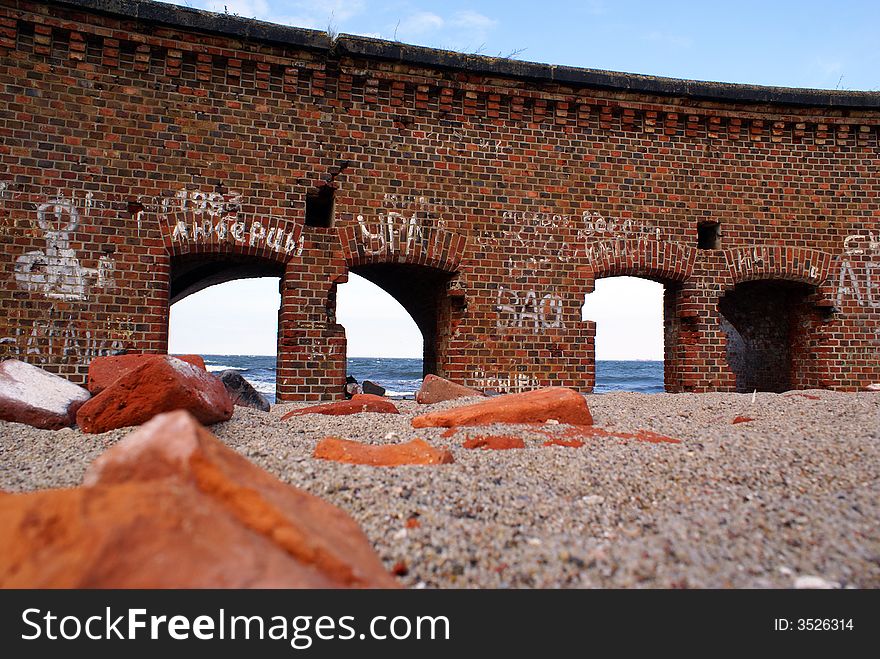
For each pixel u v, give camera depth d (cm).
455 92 974
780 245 1057
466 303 961
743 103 1052
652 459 394
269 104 900
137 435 222
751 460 387
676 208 1036
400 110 951
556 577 238
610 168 1022
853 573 241
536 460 393
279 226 892
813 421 506
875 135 1091
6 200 789
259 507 209
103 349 811
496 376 960
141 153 845
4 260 784
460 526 282
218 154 875
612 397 839
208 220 865
